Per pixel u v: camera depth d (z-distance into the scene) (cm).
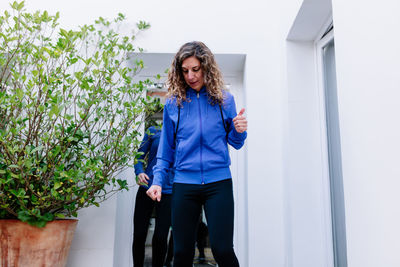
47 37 236
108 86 250
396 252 101
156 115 280
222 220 139
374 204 115
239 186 285
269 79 268
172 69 160
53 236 189
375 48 115
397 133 101
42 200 183
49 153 186
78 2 266
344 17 140
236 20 273
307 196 234
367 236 119
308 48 251
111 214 240
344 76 140
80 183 235
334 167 221
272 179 256
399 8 100
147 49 264
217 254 136
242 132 149
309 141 240
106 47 232
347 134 137
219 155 149
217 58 278
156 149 241
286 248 240
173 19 270
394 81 103
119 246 262
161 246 220
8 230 182
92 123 224
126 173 276
